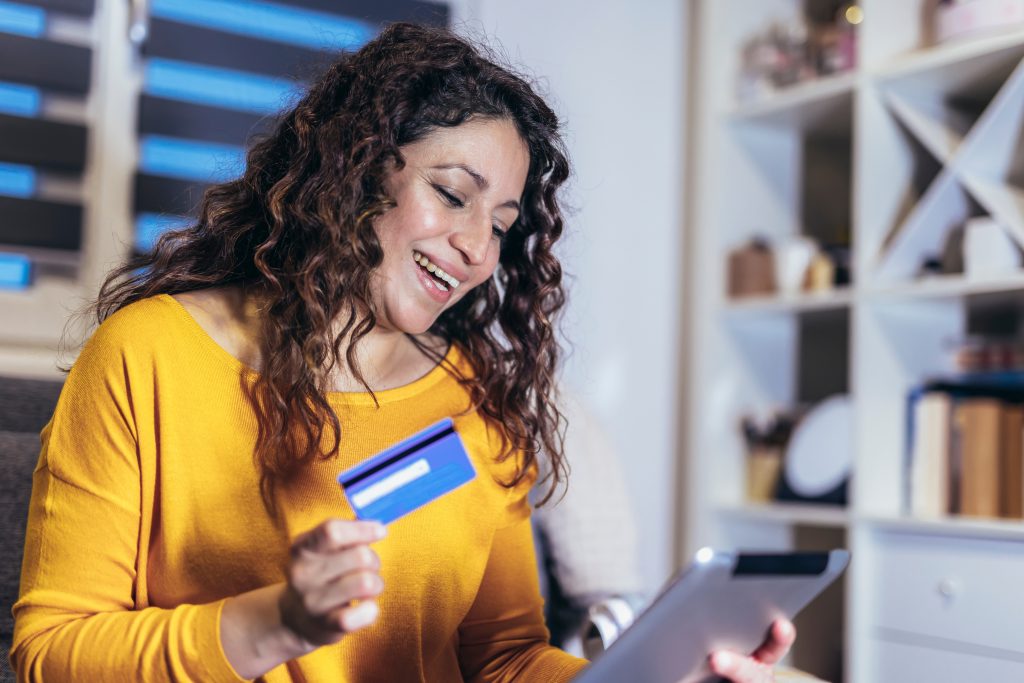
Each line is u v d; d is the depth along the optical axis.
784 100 2.52
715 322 2.65
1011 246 2.08
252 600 0.84
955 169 2.15
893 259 2.25
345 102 1.08
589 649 1.32
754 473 2.63
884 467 2.29
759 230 2.73
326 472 1.06
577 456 1.69
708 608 0.85
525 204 1.22
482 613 1.22
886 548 2.20
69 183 2.18
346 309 1.08
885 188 2.34
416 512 1.10
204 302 1.09
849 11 2.45
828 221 2.85
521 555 1.23
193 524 1.02
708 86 2.69
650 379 2.79
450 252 1.05
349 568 0.76
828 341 2.84
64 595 0.95
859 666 2.20
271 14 2.36
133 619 0.90
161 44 2.22
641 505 2.76
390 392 1.13
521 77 1.22
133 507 0.99
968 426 2.12
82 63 2.15
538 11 2.68
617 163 2.77
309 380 1.03
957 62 2.14
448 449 0.88
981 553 2.02
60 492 0.97
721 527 2.60
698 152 2.71
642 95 2.82
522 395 1.23
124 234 2.22
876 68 2.33
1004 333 2.42
